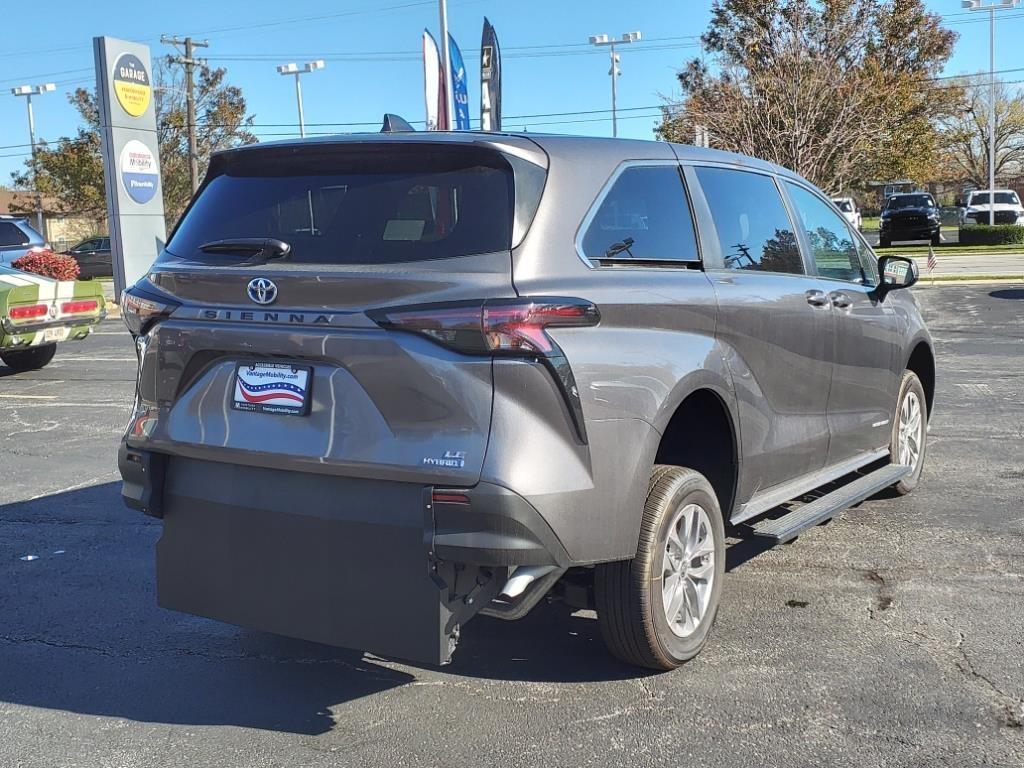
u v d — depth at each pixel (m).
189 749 3.46
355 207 3.56
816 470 5.22
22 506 6.60
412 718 3.66
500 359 3.20
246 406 3.57
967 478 6.85
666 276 3.91
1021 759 3.28
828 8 29.81
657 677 3.94
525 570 3.29
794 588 4.88
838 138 28.89
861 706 3.66
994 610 4.55
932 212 34.66
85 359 14.34
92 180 48.31
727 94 29.41
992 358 12.34
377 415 3.32
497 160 3.49
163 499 3.86
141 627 4.60
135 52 20.59
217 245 3.68
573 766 3.29
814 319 4.89
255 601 3.62
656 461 4.32
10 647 4.37
